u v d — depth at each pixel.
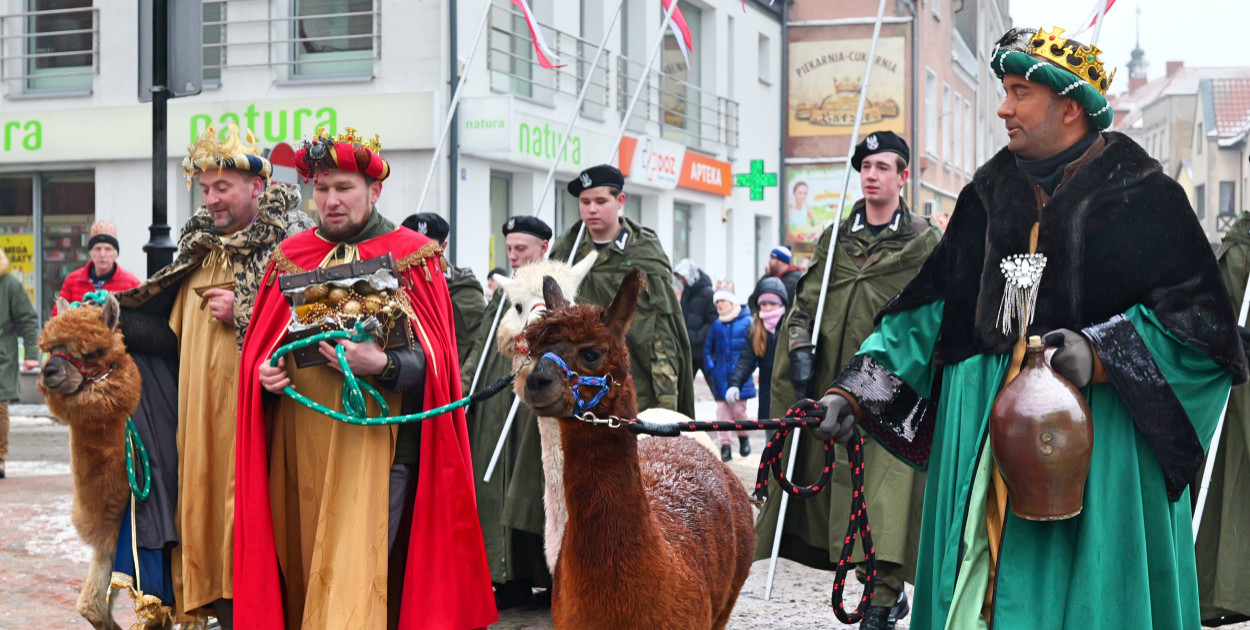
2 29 16.41
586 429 3.31
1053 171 3.28
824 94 26.36
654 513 3.66
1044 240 3.19
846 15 26.02
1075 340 3.07
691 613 3.45
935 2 27.89
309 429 4.29
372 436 4.21
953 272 3.44
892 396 3.51
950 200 30.53
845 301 5.82
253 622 4.18
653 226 21.16
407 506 4.39
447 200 14.73
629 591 3.30
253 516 4.22
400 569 4.39
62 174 16.55
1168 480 3.12
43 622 5.67
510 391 6.23
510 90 16.20
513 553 6.12
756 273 26.38
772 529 5.85
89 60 16.36
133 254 16.08
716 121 23.28
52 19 16.39
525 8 8.39
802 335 5.89
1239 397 5.23
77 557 7.02
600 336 3.29
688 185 21.80
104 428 4.80
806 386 5.73
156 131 6.60
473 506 4.34
